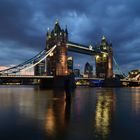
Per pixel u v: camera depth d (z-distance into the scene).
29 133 28.05
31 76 179.88
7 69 176.25
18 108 52.75
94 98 86.31
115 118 38.38
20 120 36.62
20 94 113.50
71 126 31.75
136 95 108.88
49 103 64.75
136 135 27.09
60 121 35.56
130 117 39.41
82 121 35.38
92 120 36.34
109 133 28.02
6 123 34.06
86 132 28.39
